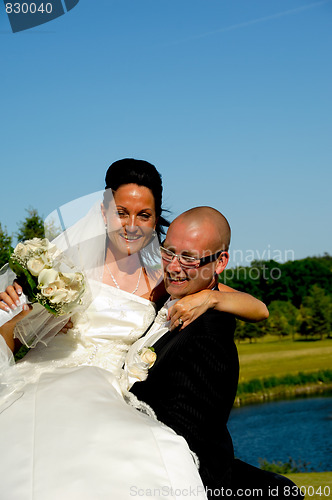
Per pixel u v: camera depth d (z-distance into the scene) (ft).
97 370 10.82
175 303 11.10
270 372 135.85
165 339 11.38
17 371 10.73
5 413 9.69
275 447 91.56
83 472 8.75
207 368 10.34
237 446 95.04
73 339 11.50
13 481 8.76
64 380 10.30
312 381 133.59
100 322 11.53
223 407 10.52
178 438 9.62
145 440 9.31
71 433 9.24
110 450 9.05
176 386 10.39
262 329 152.76
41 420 9.50
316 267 151.64
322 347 146.72
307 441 93.97
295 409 118.62
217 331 10.71
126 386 10.98
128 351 11.58
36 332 10.98
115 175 11.97
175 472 9.07
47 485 8.65
